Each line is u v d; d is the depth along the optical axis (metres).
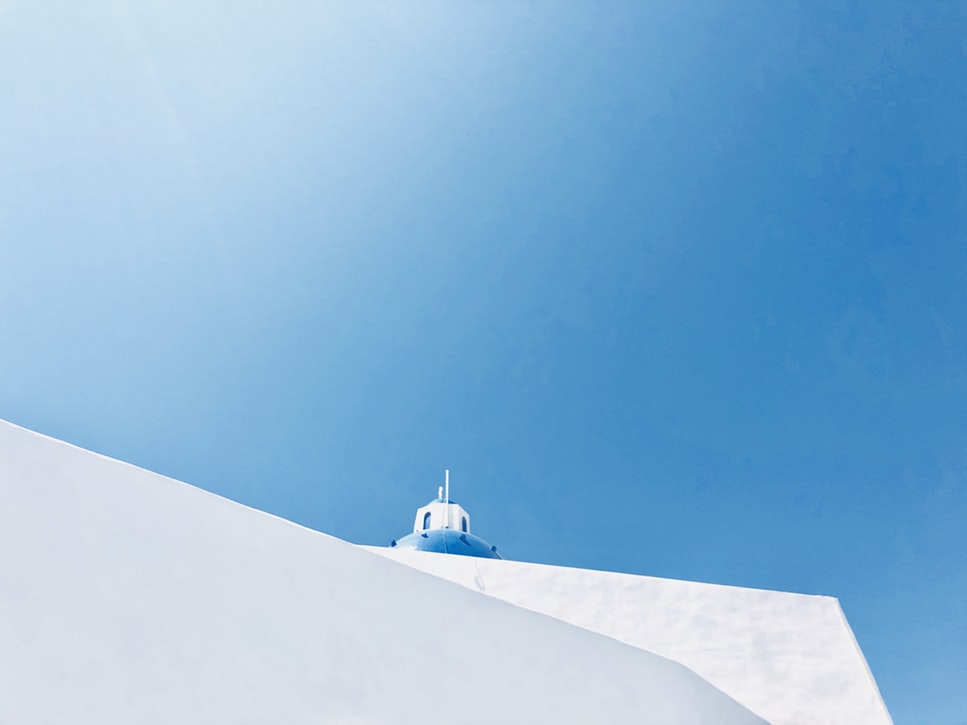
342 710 5.80
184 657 5.20
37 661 4.58
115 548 5.21
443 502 18.16
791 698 10.70
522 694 6.91
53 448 5.21
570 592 11.70
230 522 5.94
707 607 11.78
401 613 6.61
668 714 7.75
